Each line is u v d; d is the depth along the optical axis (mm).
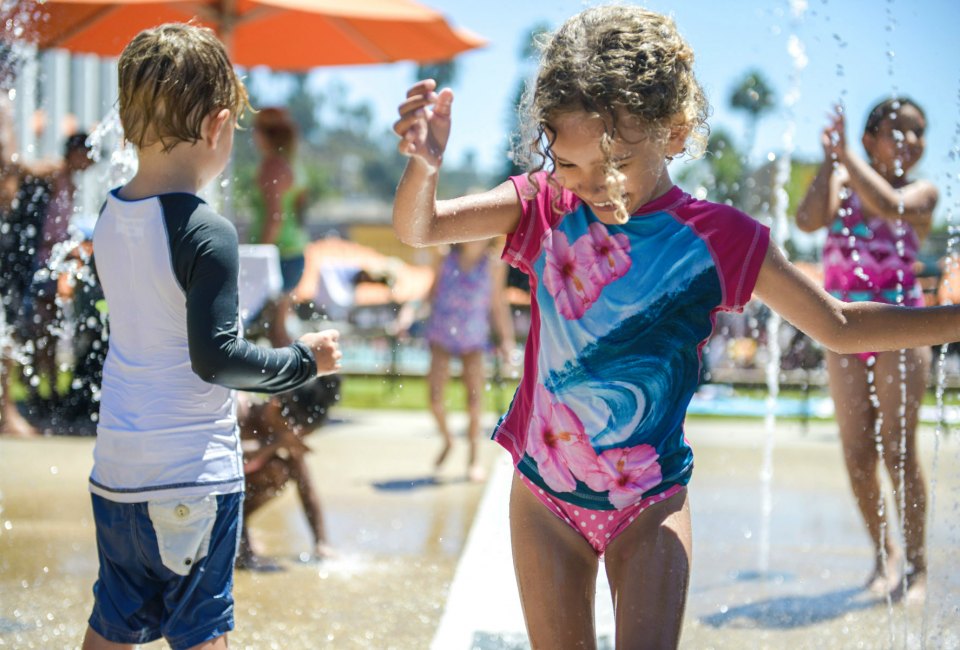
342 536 4395
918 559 3643
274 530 4504
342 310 14547
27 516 4422
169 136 2283
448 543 4305
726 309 2117
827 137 3910
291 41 7930
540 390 2191
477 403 5996
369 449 7055
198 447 2252
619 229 2123
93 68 11594
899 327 2113
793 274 2102
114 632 2256
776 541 4406
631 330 2117
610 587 2133
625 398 2125
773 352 5762
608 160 1983
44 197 5250
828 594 3623
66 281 4656
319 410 4004
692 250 2090
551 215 2186
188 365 2242
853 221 3893
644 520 2109
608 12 2084
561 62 2014
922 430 7223
